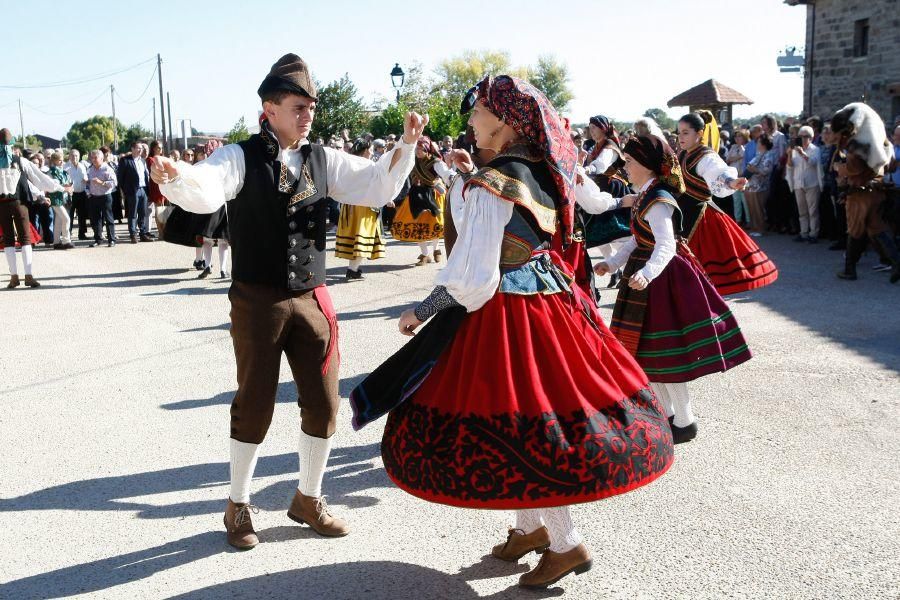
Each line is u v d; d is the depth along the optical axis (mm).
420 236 10578
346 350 6586
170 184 2852
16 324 7855
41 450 4496
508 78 2840
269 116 3217
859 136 8570
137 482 4043
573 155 2916
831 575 3008
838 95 22797
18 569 3199
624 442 2645
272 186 3135
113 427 4852
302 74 3182
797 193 11703
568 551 2867
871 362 5801
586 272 3389
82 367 6238
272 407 3293
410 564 3186
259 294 3184
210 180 2973
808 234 11812
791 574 3020
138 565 3215
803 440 4383
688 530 3395
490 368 2662
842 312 7426
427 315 2768
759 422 4672
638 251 4207
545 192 2803
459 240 2672
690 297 4148
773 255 10828
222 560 3248
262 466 4223
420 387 2775
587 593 2922
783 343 6410
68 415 5094
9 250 9852
